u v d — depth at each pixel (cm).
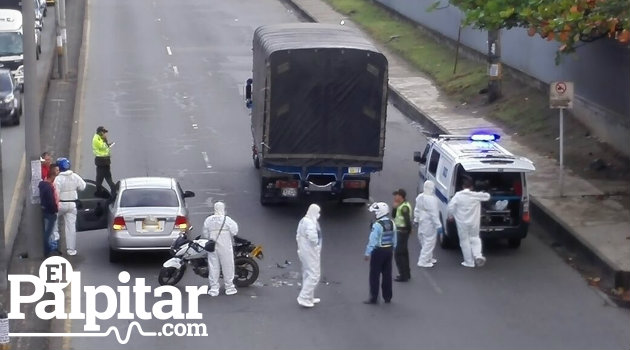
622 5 4166
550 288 3878
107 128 6506
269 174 4769
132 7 11538
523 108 6462
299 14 11131
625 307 3697
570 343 3331
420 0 9425
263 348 3250
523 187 4203
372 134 4691
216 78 8112
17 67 7738
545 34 4344
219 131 6481
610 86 5497
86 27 10288
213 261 3722
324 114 4644
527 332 3422
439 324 3481
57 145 6025
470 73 7569
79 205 4225
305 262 3609
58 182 4169
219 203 3731
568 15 4228
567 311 3638
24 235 4450
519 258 4234
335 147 4684
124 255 4178
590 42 5156
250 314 3556
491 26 4762
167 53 9094
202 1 12050
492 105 6756
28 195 4106
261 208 4906
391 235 3647
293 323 3475
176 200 4122
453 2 5134
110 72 8269
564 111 6075
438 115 6769
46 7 10825
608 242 4181
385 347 3262
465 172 4184
